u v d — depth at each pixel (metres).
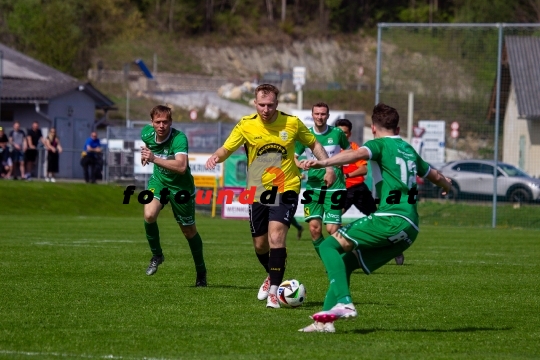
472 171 50.25
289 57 166.88
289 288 16.66
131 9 166.25
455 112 52.12
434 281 22.23
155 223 19.86
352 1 177.00
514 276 23.72
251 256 28.19
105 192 57.34
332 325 14.02
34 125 61.97
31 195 53.62
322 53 169.62
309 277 22.50
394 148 14.16
